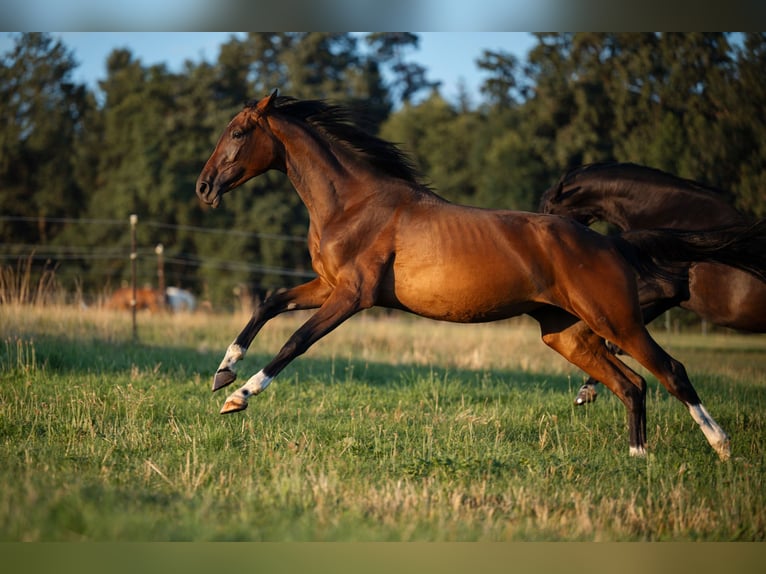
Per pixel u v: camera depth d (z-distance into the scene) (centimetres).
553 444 1004
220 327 2250
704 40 4047
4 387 1161
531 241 952
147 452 882
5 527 615
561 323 1023
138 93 5950
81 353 1488
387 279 956
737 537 719
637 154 3966
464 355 1914
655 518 744
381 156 991
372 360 1769
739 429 1140
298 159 997
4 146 5647
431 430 1016
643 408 994
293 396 1227
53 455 836
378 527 673
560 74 4828
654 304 1256
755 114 3697
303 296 999
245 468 824
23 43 5972
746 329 1225
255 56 5847
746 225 1048
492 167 4922
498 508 746
